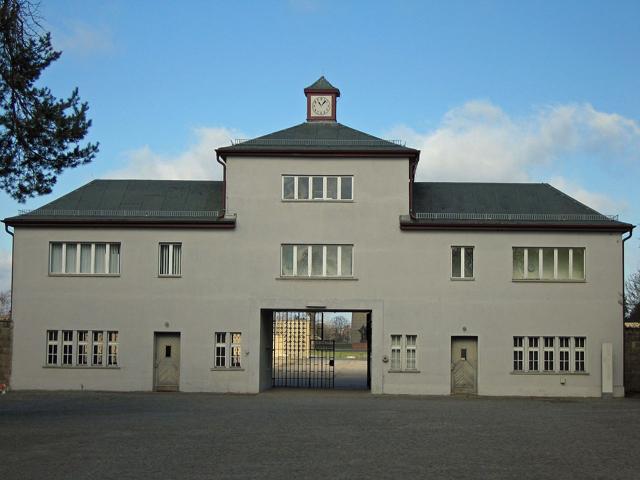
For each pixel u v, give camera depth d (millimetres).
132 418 24047
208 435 20109
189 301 35375
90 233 35781
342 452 17422
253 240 35594
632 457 17062
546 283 35062
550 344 35094
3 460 16281
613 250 35188
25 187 24750
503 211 36594
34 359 35406
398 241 35406
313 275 35469
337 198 35750
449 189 38750
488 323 34969
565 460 16609
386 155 35656
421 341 34875
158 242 35656
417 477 14578
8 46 23875
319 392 35656
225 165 36094
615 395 34375
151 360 35156
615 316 34969
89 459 16422
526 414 26188
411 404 29922
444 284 35125
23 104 24375
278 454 17109
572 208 36875
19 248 35875
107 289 35562
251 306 35250
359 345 91750
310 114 39500
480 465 15922
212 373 34938
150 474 14781
